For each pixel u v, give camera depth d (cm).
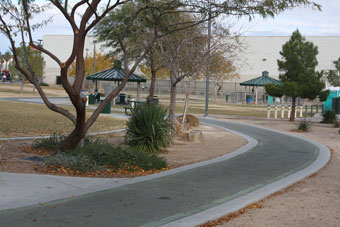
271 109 4397
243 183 834
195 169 977
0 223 536
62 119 2017
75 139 1050
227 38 1773
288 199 724
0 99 3541
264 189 777
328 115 2717
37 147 1117
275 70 7000
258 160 1145
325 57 6606
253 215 619
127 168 932
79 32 1014
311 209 657
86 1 978
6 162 936
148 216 589
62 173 866
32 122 1809
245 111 3847
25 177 800
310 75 2614
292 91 2614
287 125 2431
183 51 1510
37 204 631
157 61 1808
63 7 1048
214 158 1157
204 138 1639
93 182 797
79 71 1012
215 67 1742
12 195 671
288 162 1123
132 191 736
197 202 672
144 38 1532
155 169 970
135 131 1246
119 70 3666
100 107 1080
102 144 1029
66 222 551
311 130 2178
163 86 6969
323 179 914
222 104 5128
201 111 3491
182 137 1558
